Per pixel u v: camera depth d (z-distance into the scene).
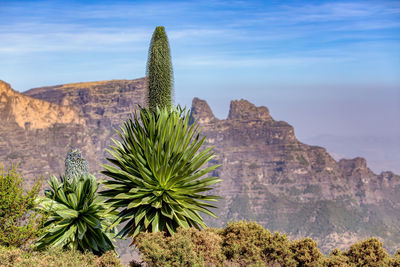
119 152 12.91
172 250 11.49
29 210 13.04
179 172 12.32
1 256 11.00
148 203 12.18
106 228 12.51
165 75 12.80
